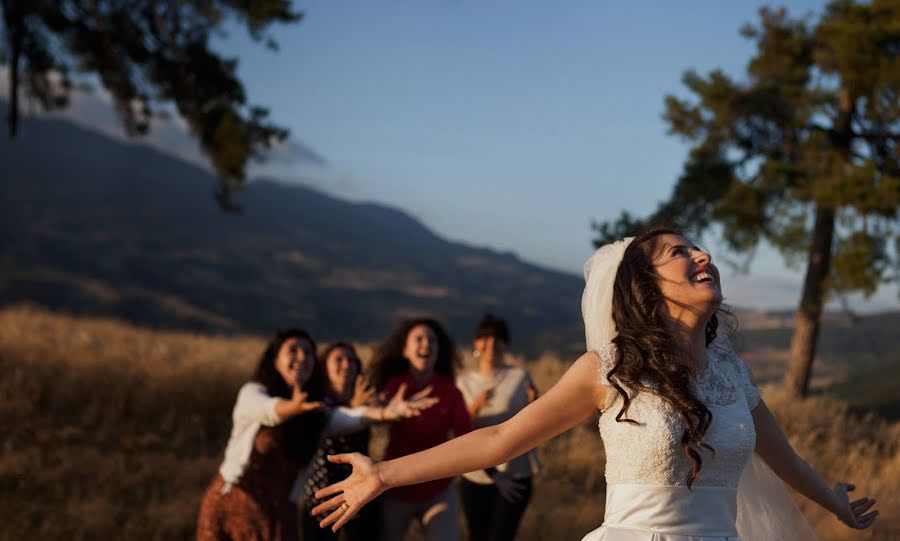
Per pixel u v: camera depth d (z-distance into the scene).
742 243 18.27
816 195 16.62
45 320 16.84
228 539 4.97
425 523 5.69
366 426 5.61
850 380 30.98
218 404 11.42
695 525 2.36
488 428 2.42
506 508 6.42
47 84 14.25
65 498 7.84
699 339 2.55
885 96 16.91
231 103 14.43
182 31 14.06
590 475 9.95
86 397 10.86
